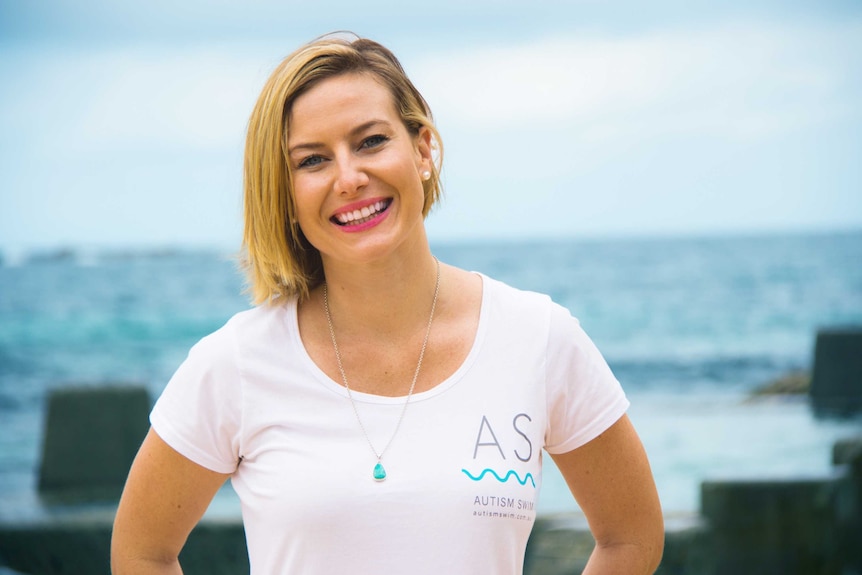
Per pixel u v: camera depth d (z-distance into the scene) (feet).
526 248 139.44
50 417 33.86
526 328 7.02
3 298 105.19
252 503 6.76
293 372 6.91
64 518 26.25
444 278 7.22
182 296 106.63
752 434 46.78
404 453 6.64
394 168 6.68
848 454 23.47
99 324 97.76
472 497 6.56
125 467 33.83
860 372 51.03
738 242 138.92
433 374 6.89
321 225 6.75
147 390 34.76
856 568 22.39
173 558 7.17
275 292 7.19
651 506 7.35
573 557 19.98
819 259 122.11
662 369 81.66
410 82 7.11
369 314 6.97
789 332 96.32
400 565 6.49
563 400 7.06
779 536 22.16
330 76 6.75
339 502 6.51
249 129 6.86
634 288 114.62
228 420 6.89
